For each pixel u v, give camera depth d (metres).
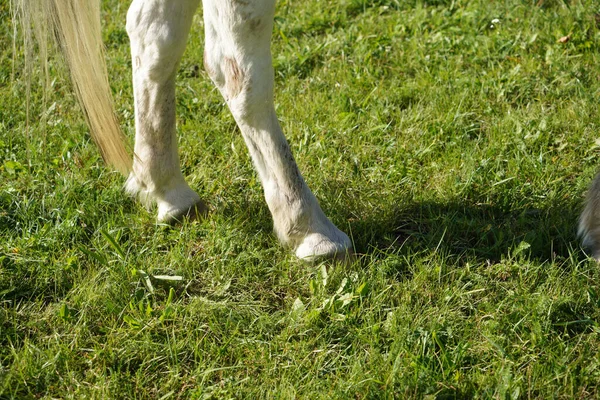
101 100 3.68
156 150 3.78
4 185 4.01
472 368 3.32
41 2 3.49
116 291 3.58
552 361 3.30
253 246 3.75
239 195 3.99
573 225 3.77
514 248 3.69
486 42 4.80
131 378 3.35
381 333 3.43
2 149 4.21
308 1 5.34
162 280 3.63
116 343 3.43
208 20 3.52
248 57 3.50
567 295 3.51
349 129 4.29
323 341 3.41
